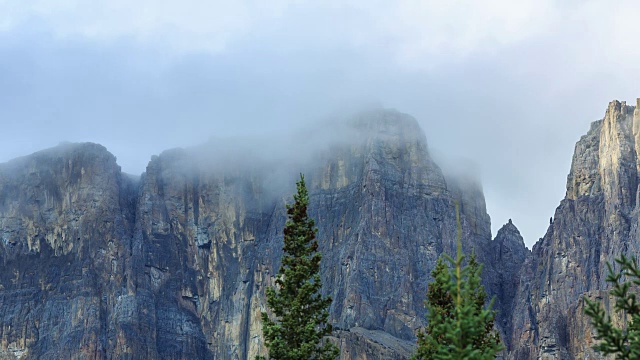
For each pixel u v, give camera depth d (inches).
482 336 5305.1
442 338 4448.8
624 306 3905.0
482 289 5374.0
